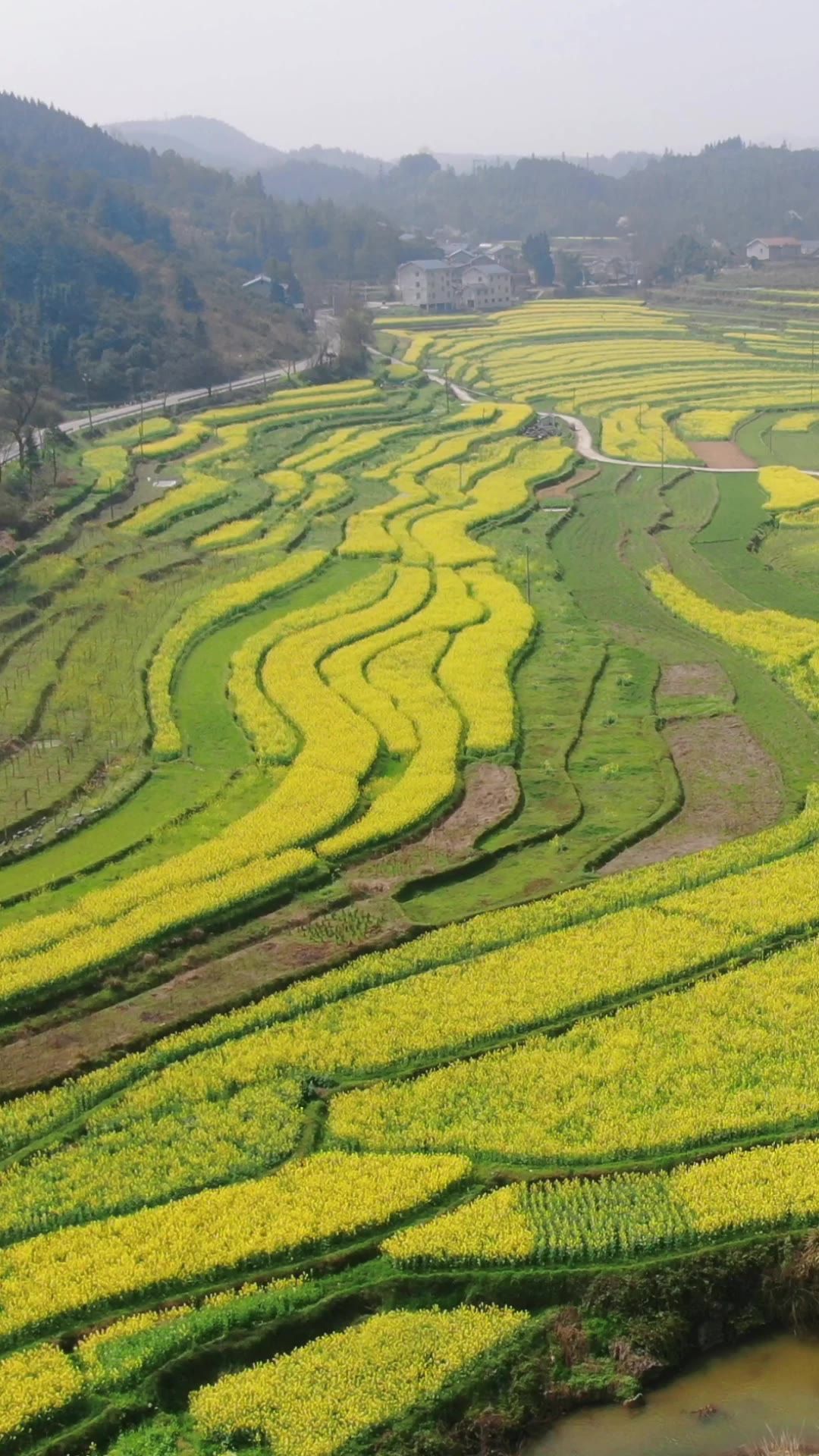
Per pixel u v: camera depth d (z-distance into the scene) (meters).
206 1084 36.91
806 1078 36.28
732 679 69.06
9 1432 26.64
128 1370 28.02
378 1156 33.88
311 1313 29.45
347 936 44.81
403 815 52.22
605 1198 32.12
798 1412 28.30
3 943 43.69
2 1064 38.59
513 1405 28.03
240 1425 26.97
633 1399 28.42
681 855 50.34
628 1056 37.66
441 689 67.06
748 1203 31.56
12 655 73.00
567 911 45.69
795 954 42.69
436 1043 38.44
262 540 98.50
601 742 61.44
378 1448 26.86
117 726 63.38
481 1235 30.95
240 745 61.72
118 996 41.78
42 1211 32.53
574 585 87.69
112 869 49.81
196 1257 30.53
